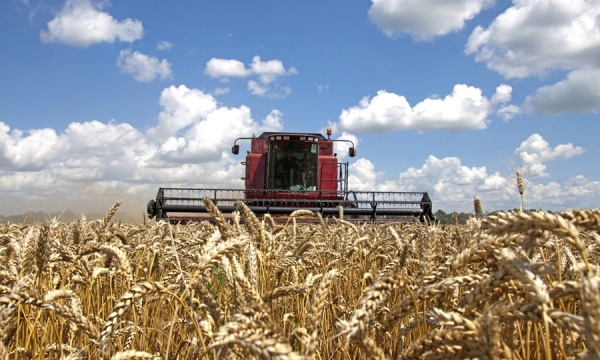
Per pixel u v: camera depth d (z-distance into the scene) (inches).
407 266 181.9
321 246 232.1
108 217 194.7
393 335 132.0
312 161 850.8
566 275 96.5
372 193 823.1
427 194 815.1
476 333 57.6
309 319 87.0
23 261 123.7
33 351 110.8
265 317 66.9
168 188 783.7
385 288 66.1
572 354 81.2
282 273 163.9
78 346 133.6
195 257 179.6
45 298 88.3
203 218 755.4
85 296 162.9
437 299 87.1
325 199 844.0
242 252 135.5
